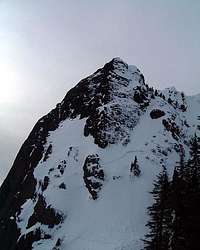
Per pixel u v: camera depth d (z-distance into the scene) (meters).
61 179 122.75
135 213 105.12
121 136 131.62
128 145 129.12
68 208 115.44
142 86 149.25
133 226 101.25
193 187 73.62
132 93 145.75
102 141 129.38
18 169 151.75
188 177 78.69
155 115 140.50
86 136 135.62
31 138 158.00
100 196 114.00
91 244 99.19
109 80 148.38
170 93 164.75
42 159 139.00
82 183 121.06
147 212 103.38
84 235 103.81
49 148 139.88
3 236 125.88
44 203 118.00
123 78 150.50
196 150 89.38
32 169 141.38
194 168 84.00
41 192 123.19
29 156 150.50
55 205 115.31
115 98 142.88
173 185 74.50
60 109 157.38
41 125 158.62
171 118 139.62
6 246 121.56
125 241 96.38
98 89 149.88
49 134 149.88
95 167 119.12
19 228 120.75
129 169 118.81
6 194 151.12
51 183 123.38
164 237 72.94
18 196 136.50
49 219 114.12
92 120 136.75
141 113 141.38
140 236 97.12
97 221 106.75
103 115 134.75
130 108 140.12
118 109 137.38
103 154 125.94
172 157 126.19
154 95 153.25
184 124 147.75
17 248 113.12
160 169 118.69
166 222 73.69
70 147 132.12
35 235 112.56
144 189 111.69
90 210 111.69
